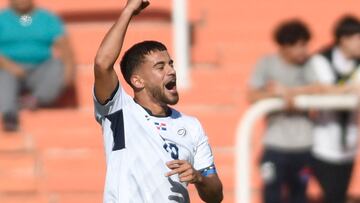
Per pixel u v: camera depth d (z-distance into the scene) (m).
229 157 28.53
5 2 35.59
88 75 31.56
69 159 28.73
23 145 28.95
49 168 28.58
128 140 17.03
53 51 32.19
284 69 26.52
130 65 17.30
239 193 25.09
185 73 30.50
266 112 25.20
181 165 16.20
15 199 28.11
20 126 29.45
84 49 32.91
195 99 30.16
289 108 25.11
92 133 29.27
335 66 26.31
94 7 34.75
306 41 26.48
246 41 33.72
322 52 26.56
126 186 16.91
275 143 25.91
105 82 16.69
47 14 30.33
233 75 31.44
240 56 32.78
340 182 26.27
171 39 32.62
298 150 25.91
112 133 17.09
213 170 17.33
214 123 29.20
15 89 29.33
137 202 16.88
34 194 28.14
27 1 29.97
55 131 29.27
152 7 34.03
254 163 28.34
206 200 17.33
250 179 27.45
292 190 26.25
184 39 30.45
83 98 31.31
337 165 26.09
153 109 17.27
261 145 27.45
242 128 25.12
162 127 17.14
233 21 34.31
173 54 32.31
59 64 30.03
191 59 32.66
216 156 28.58
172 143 17.08
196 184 16.91
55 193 28.17
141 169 16.92
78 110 30.88
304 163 26.05
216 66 32.56
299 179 26.17
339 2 34.72
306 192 26.31
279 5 34.69
